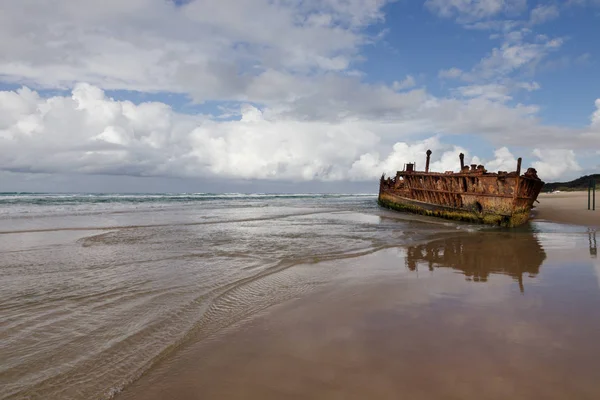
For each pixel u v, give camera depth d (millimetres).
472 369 3105
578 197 35688
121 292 5355
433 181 19766
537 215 18828
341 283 5941
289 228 13547
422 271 6801
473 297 5145
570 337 3740
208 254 8242
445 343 3623
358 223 15836
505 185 14875
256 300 5066
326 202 40188
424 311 4582
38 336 3836
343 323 4207
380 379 2967
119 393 2803
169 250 8688
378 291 5473
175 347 3592
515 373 3027
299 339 3775
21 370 3135
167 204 30828
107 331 3973
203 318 4359
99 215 18531
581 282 5922
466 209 16688
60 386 2895
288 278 6246
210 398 2729
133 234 11414
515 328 3988
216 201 39188
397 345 3598
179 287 5629
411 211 21516
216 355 3430
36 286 5609
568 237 11562
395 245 9820
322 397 2723
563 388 2801
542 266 7191
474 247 9578
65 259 7590
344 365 3215
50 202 29672
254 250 8781
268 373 3086
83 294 5238
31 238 10383
